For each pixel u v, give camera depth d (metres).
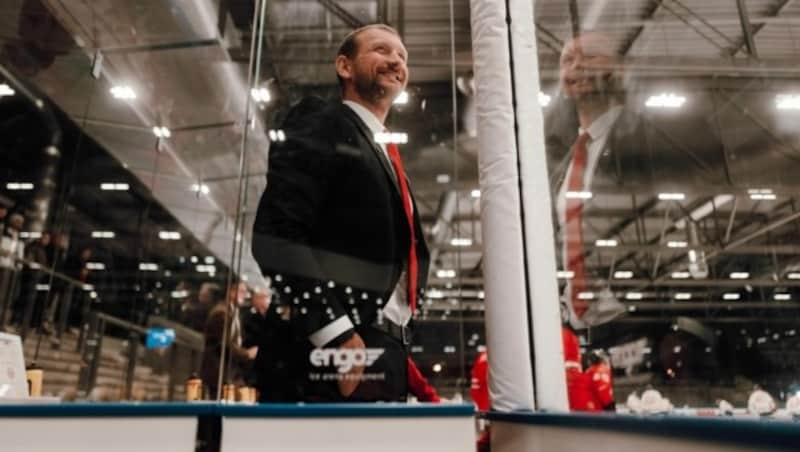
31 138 4.53
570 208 2.32
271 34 2.06
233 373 1.15
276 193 1.15
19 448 0.73
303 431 0.76
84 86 3.90
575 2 2.80
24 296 4.58
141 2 3.14
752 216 5.62
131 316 5.49
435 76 2.00
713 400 5.02
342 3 2.14
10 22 3.41
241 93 3.67
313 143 1.20
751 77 3.91
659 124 4.54
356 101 1.34
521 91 1.24
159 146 4.48
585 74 2.74
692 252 5.80
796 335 5.98
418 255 1.23
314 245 1.12
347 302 1.07
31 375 1.71
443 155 1.99
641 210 5.38
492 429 1.08
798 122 4.43
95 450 0.73
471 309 1.79
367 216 1.15
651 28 3.34
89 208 5.14
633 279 5.89
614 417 0.65
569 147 2.47
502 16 1.26
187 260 5.52
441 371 1.43
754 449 0.42
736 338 5.96
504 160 1.18
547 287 1.13
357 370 1.02
